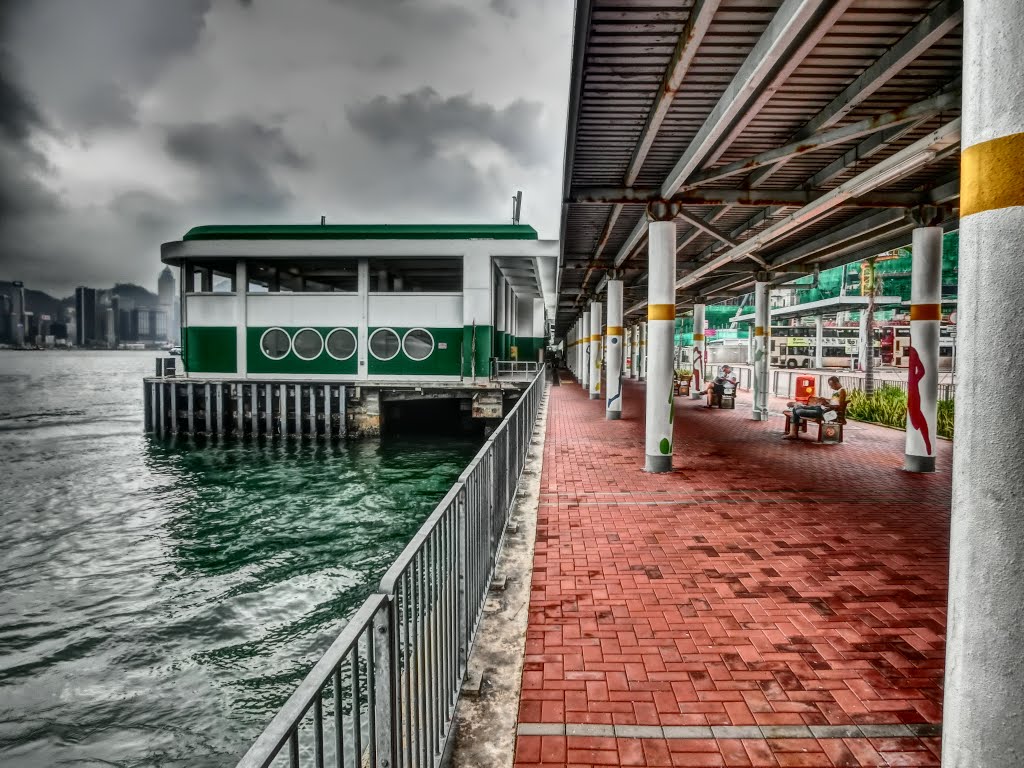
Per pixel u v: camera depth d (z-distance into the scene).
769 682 3.49
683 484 8.62
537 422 15.73
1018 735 1.63
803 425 13.25
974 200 1.69
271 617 9.00
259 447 24.75
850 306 45.34
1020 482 1.62
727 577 5.10
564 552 5.76
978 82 1.68
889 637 4.03
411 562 2.29
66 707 6.79
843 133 6.00
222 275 31.22
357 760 1.66
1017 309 1.61
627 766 2.80
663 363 9.30
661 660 3.75
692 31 4.46
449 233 25.56
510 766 2.75
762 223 10.92
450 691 3.05
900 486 8.35
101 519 14.80
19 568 11.39
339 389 25.25
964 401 1.74
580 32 4.56
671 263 9.08
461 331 25.66
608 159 7.65
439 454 22.92
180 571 11.10
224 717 6.59
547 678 3.55
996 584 1.66
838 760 2.82
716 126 5.80
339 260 27.27
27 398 59.56
